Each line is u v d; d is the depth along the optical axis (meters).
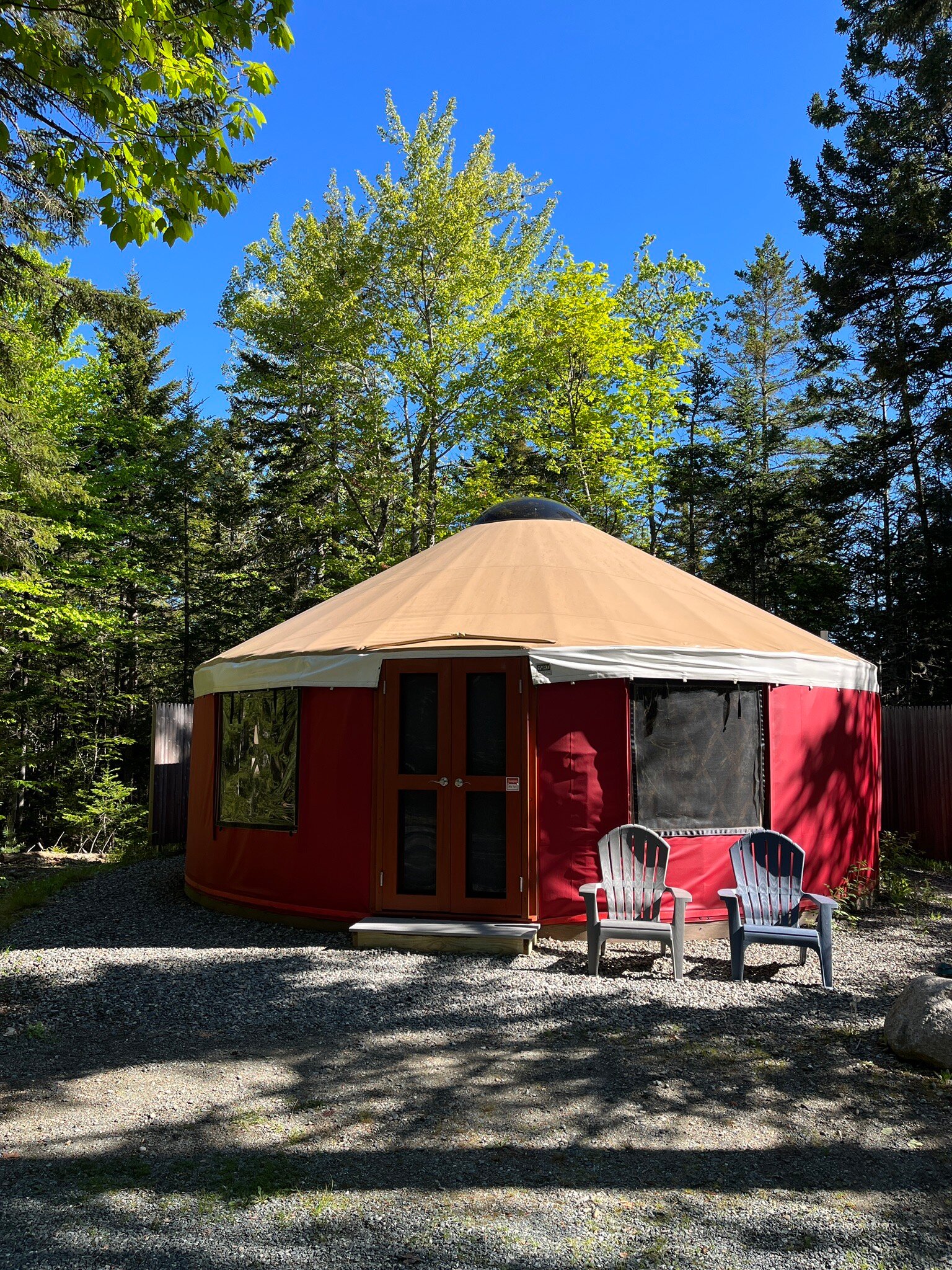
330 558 20.92
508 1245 2.66
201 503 23.11
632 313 23.22
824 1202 2.93
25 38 4.18
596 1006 4.99
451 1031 4.63
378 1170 3.14
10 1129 3.47
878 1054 4.32
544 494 22.41
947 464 17.86
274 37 4.36
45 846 19.98
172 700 23.84
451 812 6.66
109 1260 2.56
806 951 6.32
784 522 23.33
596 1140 3.39
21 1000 5.12
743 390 31.39
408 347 19.00
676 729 6.88
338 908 6.91
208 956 6.02
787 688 7.49
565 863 6.56
